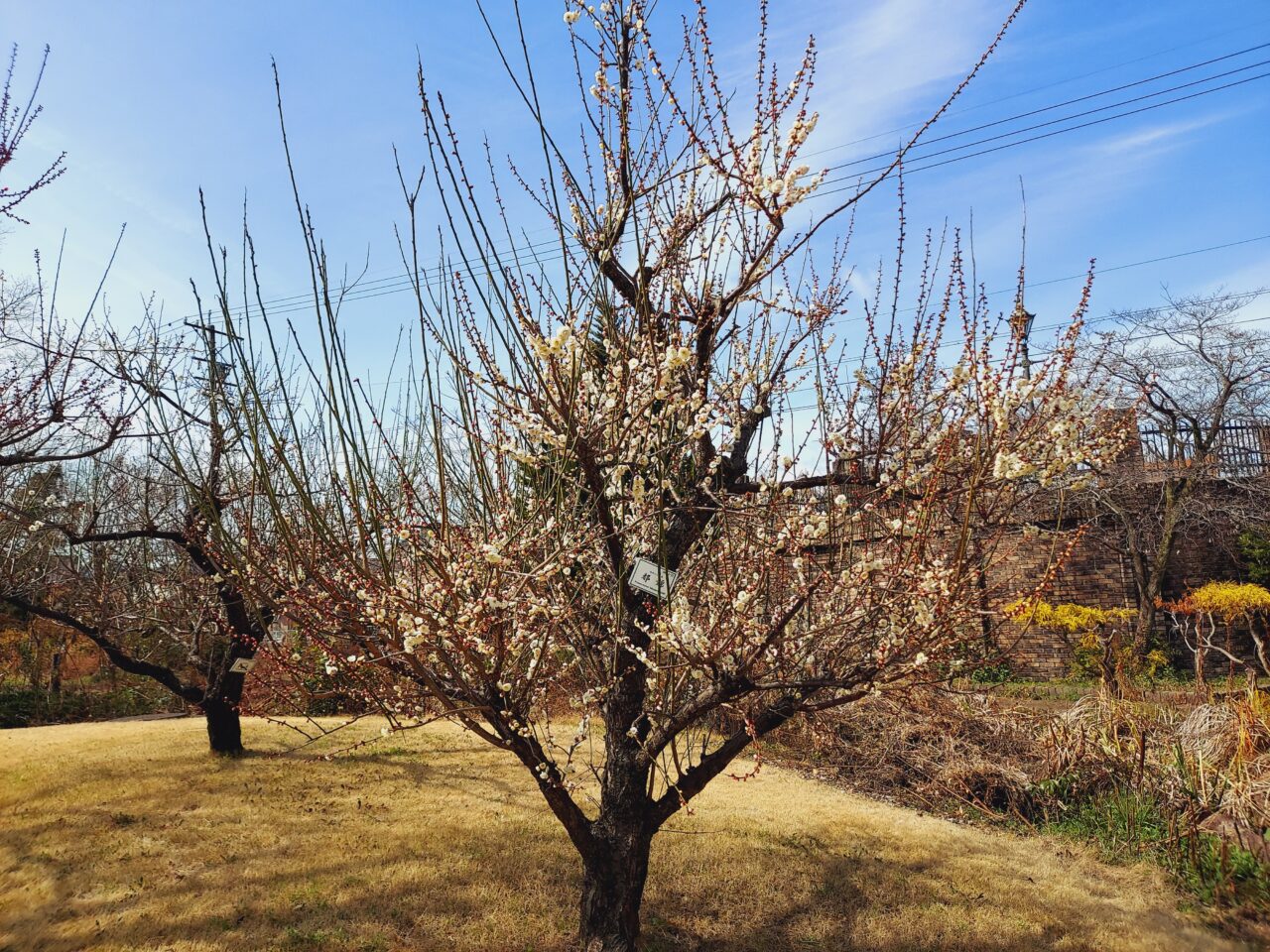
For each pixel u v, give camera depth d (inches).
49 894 205.6
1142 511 677.9
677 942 197.2
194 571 374.0
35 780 311.4
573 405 148.9
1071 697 512.4
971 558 158.1
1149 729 303.9
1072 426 142.9
